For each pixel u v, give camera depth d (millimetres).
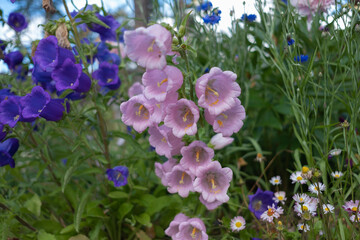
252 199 490
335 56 662
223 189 415
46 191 708
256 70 762
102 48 626
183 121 394
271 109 710
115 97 638
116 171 542
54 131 627
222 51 761
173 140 424
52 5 506
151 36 327
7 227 536
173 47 370
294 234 447
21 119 472
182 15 656
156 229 591
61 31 469
